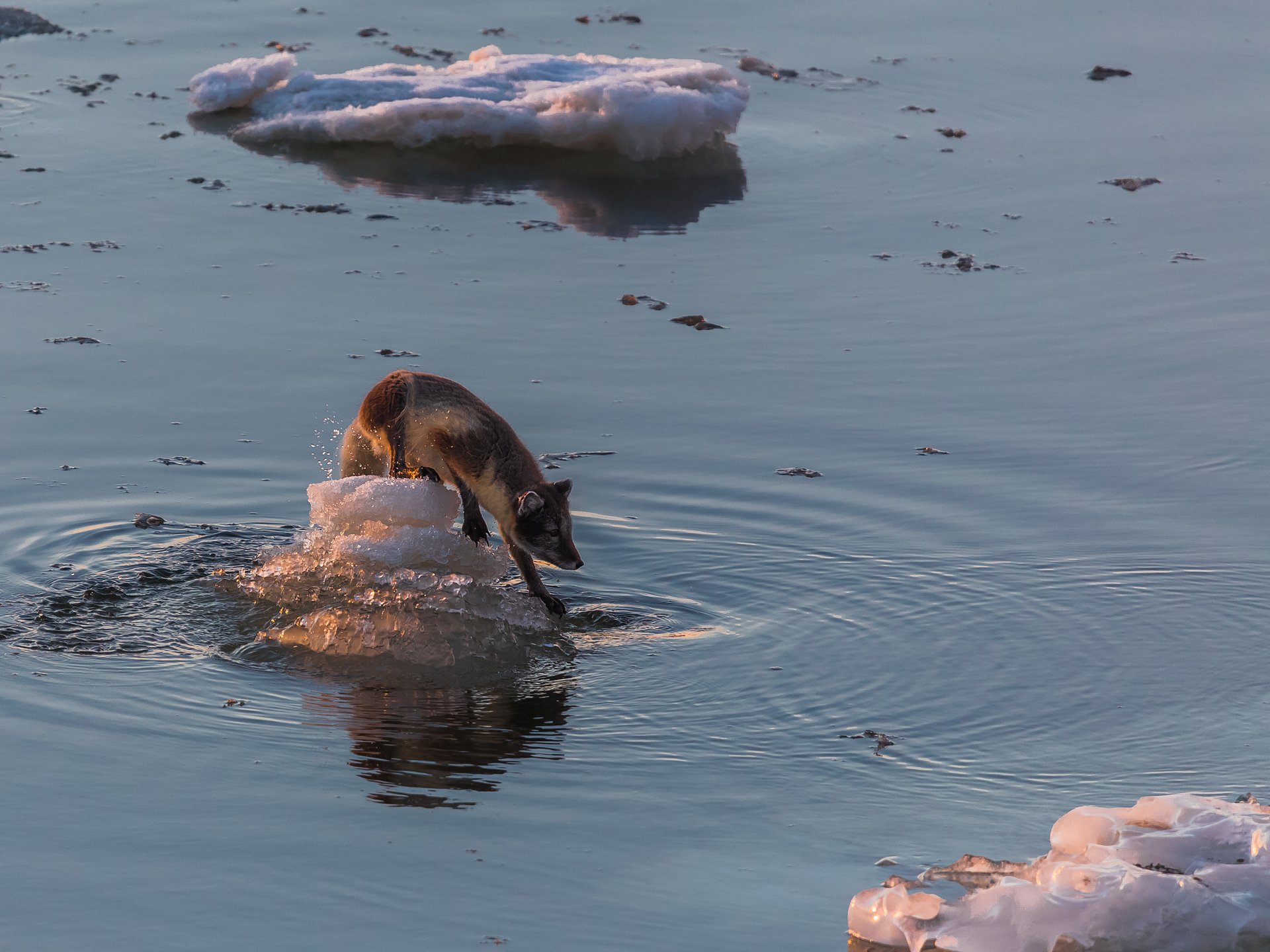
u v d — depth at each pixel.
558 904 22.88
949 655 32.22
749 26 88.19
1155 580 35.44
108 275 52.72
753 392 45.88
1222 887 22.89
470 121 68.69
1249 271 55.94
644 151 68.12
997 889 22.92
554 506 34.97
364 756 27.59
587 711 29.81
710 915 22.66
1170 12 92.81
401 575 34.03
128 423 42.62
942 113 75.06
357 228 58.47
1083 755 28.14
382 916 22.44
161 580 35.16
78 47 80.50
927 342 49.75
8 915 22.25
